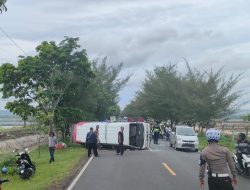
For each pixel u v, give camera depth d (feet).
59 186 50.39
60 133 165.99
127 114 396.57
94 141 93.20
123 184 51.83
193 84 188.96
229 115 185.16
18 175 61.11
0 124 299.17
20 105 132.77
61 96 135.95
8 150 121.39
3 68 131.75
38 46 136.36
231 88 184.44
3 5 33.91
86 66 137.49
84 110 144.77
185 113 189.16
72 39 136.77
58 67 133.69
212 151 27.04
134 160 83.25
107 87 257.34
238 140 60.85
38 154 101.86
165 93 233.55
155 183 52.42
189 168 68.85
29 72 130.82
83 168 69.77
